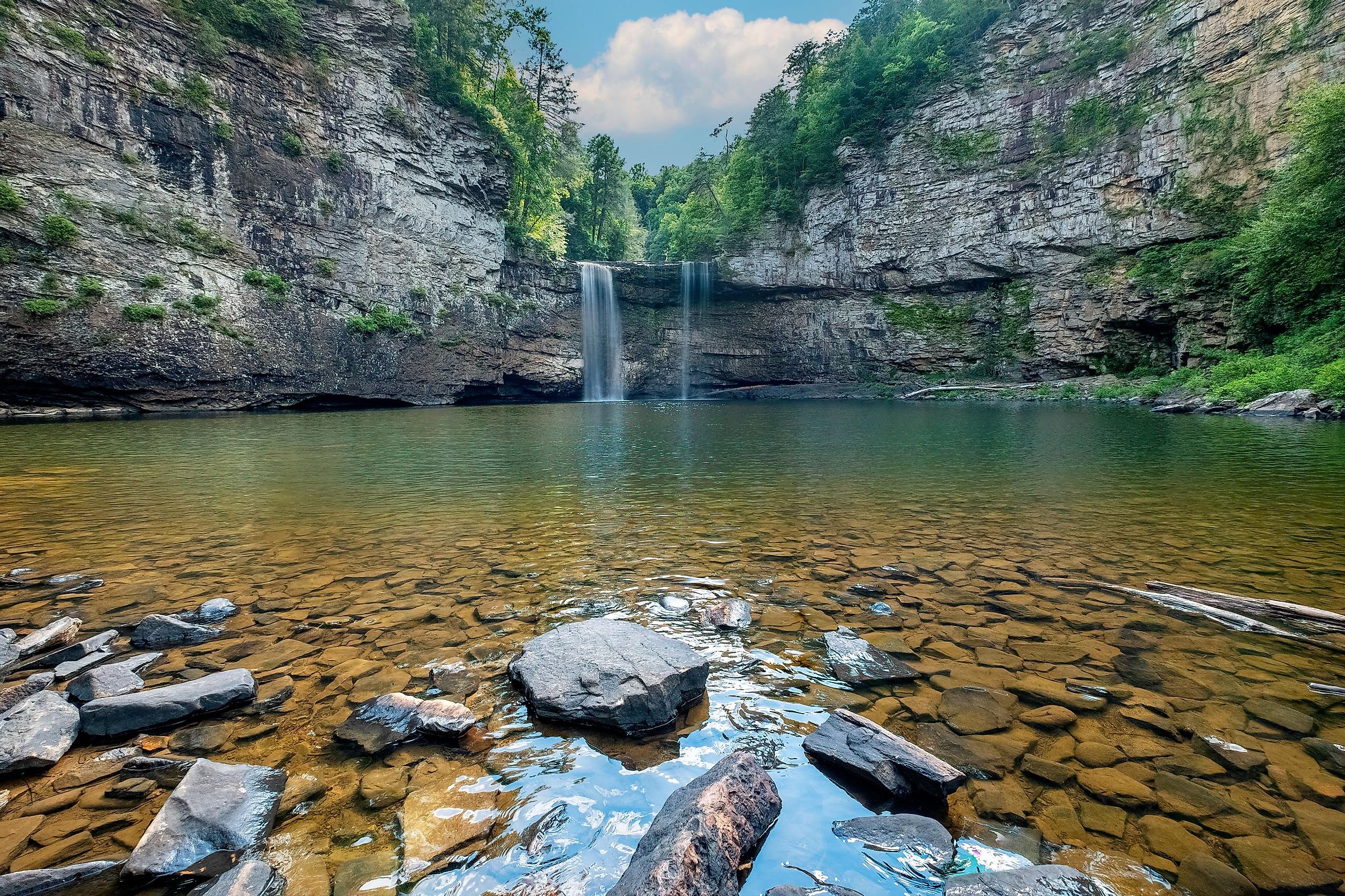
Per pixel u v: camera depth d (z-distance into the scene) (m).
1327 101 21.84
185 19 25.86
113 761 2.84
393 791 2.63
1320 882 2.05
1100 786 2.60
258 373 27.62
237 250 27.20
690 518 7.61
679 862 2.02
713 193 55.69
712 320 47.41
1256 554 5.84
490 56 42.75
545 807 2.55
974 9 40.66
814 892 2.10
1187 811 2.43
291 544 6.46
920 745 2.93
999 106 39.19
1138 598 4.79
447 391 35.34
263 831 2.36
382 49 33.22
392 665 3.80
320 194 30.17
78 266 22.53
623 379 46.12
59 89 22.16
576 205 56.72
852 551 6.15
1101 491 9.02
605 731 3.11
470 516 7.74
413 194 34.16
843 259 44.56
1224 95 30.45
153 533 6.88
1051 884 2.04
